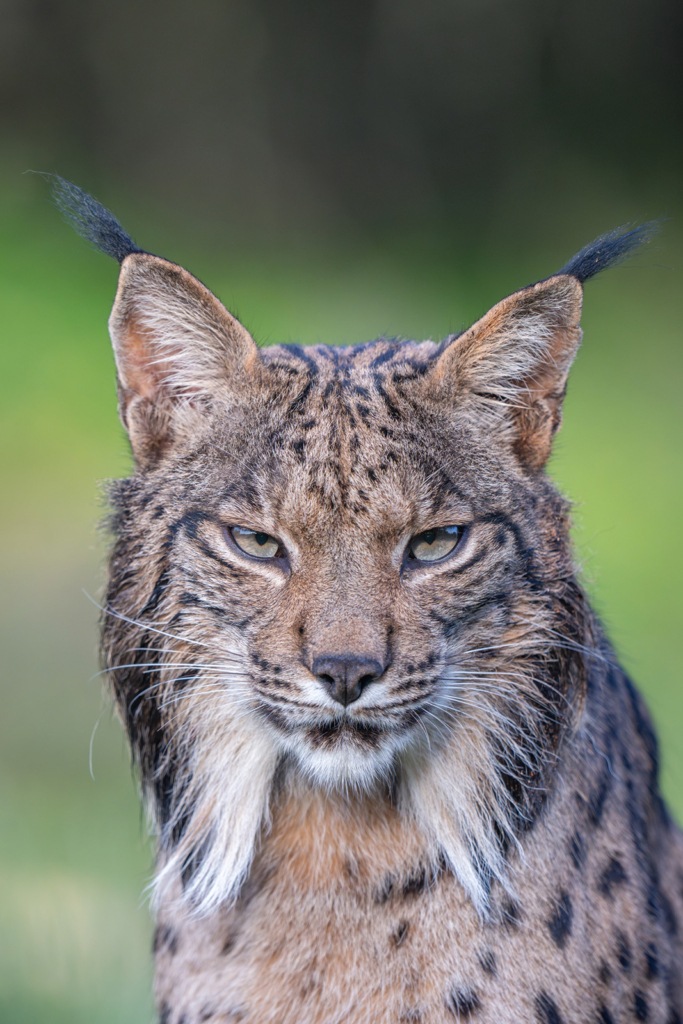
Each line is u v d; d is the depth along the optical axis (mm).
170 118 32719
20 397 22516
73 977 9461
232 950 7055
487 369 7219
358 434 6875
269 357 7430
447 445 7059
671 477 22562
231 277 28562
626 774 7785
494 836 7082
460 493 6977
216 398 7227
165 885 7480
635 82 35031
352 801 7051
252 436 7016
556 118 34594
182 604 7059
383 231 32406
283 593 6816
